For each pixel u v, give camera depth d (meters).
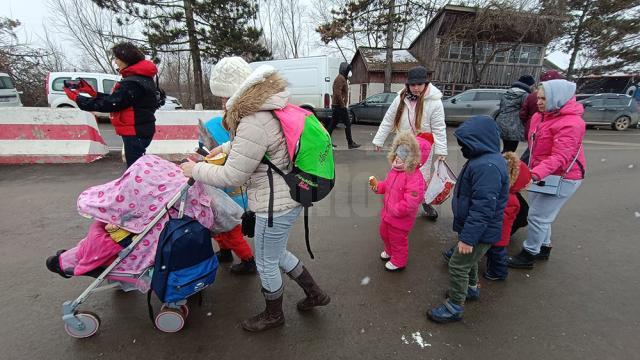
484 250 2.35
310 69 12.01
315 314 2.48
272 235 2.00
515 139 4.51
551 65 27.67
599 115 14.45
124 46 3.45
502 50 19.53
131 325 2.33
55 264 2.14
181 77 28.58
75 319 2.12
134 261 2.13
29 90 17.14
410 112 3.71
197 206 2.14
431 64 22.22
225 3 16.06
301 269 2.38
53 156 6.22
